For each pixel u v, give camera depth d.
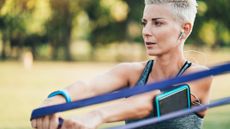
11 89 24.14
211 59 53.38
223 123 13.12
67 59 55.59
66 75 32.31
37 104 18.52
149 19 2.81
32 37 55.56
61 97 2.28
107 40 57.34
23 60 44.34
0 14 14.98
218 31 53.78
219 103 2.20
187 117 2.81
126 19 55.16
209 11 50.81
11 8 15.63
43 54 60.34
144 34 2.83
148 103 2.15
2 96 21.11
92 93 2.56
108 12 51.19
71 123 2.03
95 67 41.72
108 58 61.03
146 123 2.10
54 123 2.12
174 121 2.78
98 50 63.28
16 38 52.62
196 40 55.59
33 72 35.59
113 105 2.11
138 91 2.11
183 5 2.81
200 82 2.88
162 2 2.78
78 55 64.25
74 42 74.81
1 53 59.12
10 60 54.06
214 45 63.47
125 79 2.85
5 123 13.66
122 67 2.89
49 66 43.59
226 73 2.13
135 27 59.94
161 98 2.31
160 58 2.90
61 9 45.84
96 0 50.53
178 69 2.91
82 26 58.38
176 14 2.79
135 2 54.22
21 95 21.55
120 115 2.09
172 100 2.41
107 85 2.68
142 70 2.96
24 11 16.47
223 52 68.69
